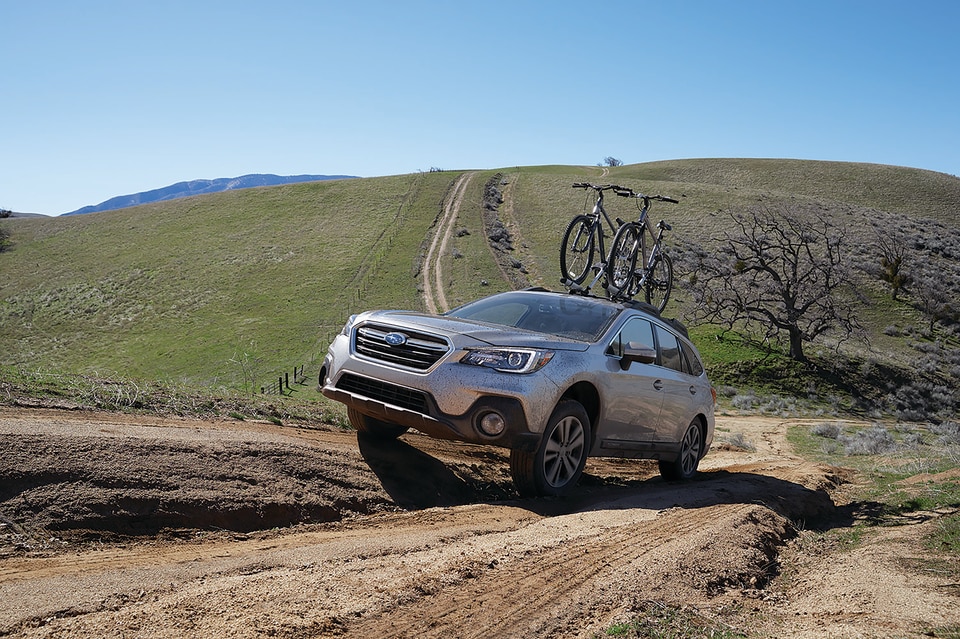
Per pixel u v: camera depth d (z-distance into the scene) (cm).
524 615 319
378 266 6962
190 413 680
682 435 784
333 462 582
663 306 1130
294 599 311
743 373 4891
